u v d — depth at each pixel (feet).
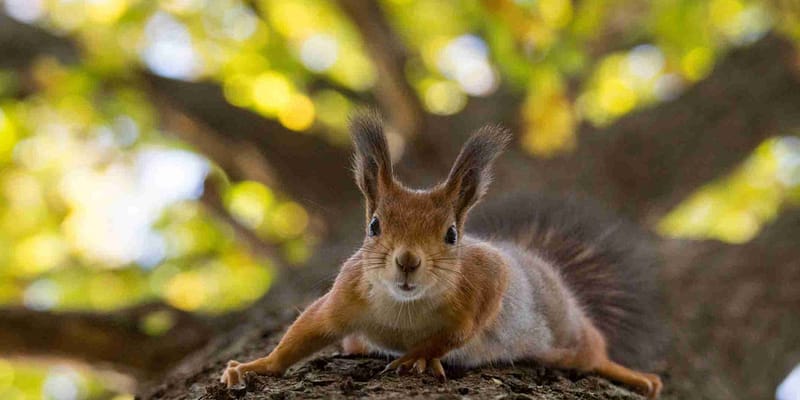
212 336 32.53
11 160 49.65
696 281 36.52
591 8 41.14
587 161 44.45
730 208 58.70
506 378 19.42
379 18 43.75
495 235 28.48
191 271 51.16
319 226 45.68
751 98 44.32
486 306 20.38
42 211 52.49
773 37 45.75
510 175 43.60
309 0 49.11
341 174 44.96
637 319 28.53
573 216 29.27
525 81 40.63
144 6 46.37
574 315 24.04
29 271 51.57
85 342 33.45
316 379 18.34
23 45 46.21
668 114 45.32
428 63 50.80
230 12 48.65
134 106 46.44
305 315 20.42
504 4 39.01
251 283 52.06
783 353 33.96
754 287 35.76
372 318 20.22
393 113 46.03
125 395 36.96
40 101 46.85
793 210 40.86
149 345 33.30
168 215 51.88
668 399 25.91
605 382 21.80
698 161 43.68
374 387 17.60
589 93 52.95
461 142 45.42
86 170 51.55
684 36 45.32
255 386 18.28
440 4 51.03
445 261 19.92
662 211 44.16
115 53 45.91
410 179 43.75
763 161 56.90
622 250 28.94
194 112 45.24
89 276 49.67
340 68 51.83
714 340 33.42
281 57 48.26
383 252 19.94
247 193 48.01
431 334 20.22
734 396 30.07
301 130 45.34
